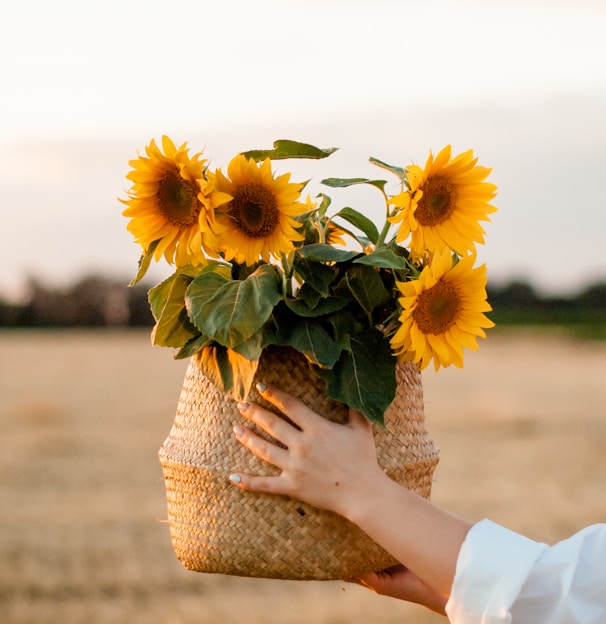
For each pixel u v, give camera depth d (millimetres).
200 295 1509
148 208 1538
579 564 1366
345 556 1578
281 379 1572
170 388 22297
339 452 1497
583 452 12203
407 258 1648
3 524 7777
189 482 1632
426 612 5375
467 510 8203
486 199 1562
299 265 1554
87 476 10367
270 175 1511
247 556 1589
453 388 22156
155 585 5953
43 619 5215
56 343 46750
